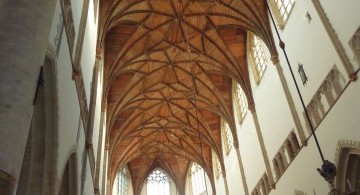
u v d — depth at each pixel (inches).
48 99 466.6
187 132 1510.8
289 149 856.3
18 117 292.7
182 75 1296.8
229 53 1163.9
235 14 1055.6
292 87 842.8
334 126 671.8
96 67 890.7
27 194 460.1
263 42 1021.2
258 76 1073.5
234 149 1270.9
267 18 973.2
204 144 1536.7
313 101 753.0
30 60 321.1
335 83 677.3
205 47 1189.7
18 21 332.5
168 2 1065.5
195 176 1648.6
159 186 1663.4
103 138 1094.4
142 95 1332.4
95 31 882.8
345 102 638.5
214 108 1347.2
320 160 712.4
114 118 1283.2
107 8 957.8
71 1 551.2
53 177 469.1
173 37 1169.4
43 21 348.5
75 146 603.2
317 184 719.1
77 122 625.6
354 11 620.4
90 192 824.9
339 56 654.5
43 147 473.4
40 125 472.4
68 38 530.9
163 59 1235.2
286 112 865.5
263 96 1021.8
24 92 304.7
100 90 1009.5
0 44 319.6
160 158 1660.9
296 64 822.5
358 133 603.8
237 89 1256.2
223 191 1360.7
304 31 785.6
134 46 1149.7
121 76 1252.5
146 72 1261.1
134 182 1643.7
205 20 1117.7
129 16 1061.8
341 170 657.6
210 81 1289.4
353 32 623.8
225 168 1362.0
